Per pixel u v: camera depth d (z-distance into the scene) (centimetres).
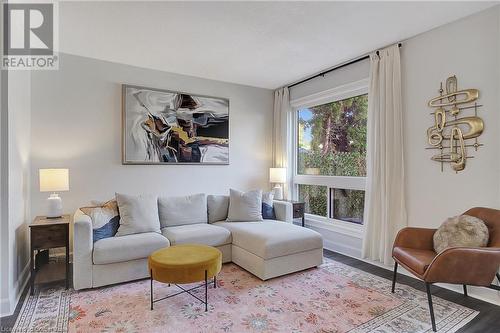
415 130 323
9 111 242
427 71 312
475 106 276
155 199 356
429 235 276
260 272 305
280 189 480
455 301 258
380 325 220
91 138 378
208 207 405
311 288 285
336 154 435
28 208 325
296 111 511
